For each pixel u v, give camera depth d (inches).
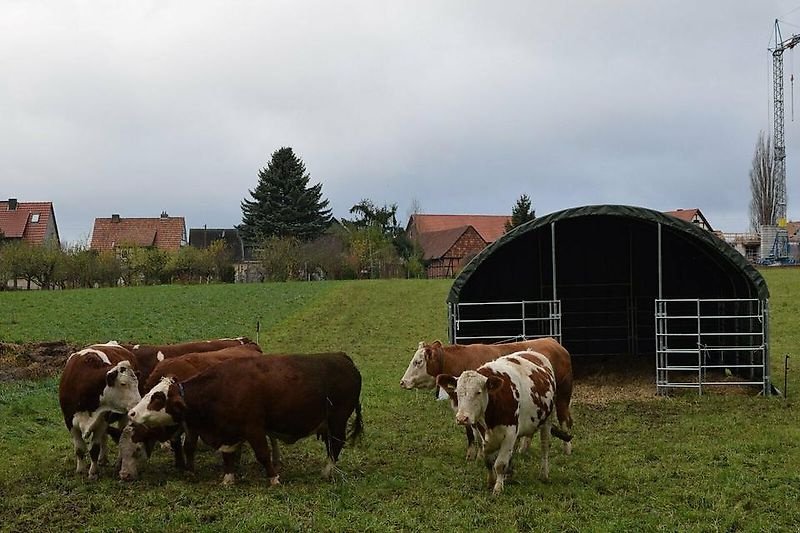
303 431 409.7
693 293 921.5
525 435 394.0
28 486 398.0
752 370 735.7
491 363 394.9
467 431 463.5
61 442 501.7
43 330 1157.1
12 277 2182.6
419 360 535.2
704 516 346.9
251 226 3440.0
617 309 942.4
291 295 1797.5
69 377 412.2
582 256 924.6
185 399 391.2
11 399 627.5
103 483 399.9
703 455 461.4
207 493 382.6
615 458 454.9
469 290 909.8
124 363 408.8
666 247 906.7
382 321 1379.2
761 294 687.7
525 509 356.8
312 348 1092.5
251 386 393.1
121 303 1588.3
